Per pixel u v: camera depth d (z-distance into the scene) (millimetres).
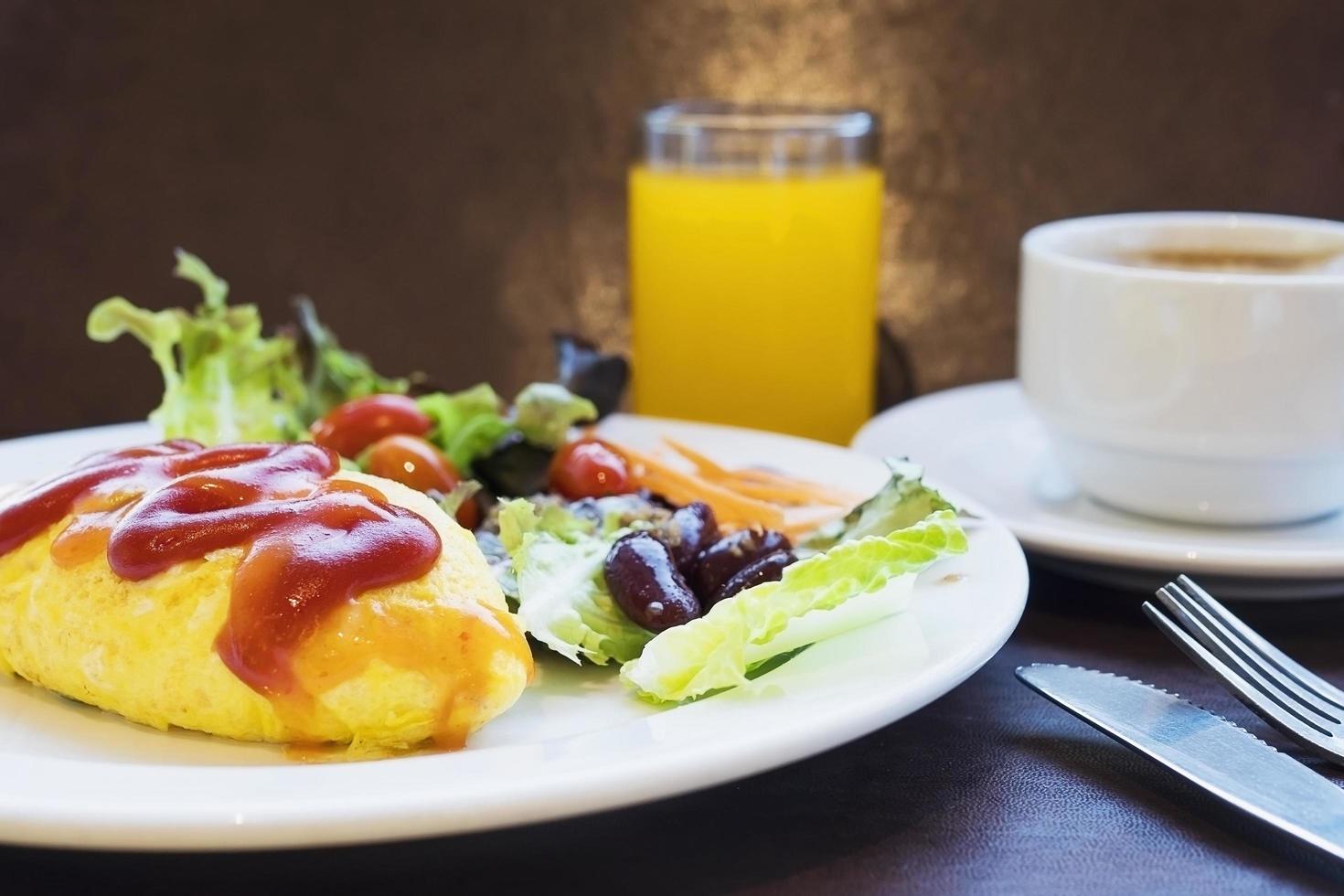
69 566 455
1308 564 500
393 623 439
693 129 633
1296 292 529
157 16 705
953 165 705
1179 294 535
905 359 720
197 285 726
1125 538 516
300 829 403
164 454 480
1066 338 555
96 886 427
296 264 725
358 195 720
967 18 692
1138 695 467
